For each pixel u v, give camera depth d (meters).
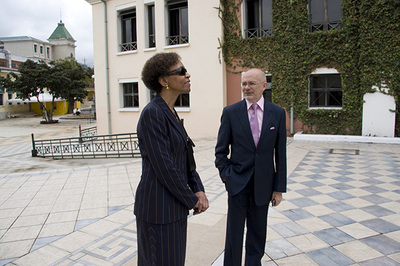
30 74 30.38
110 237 3.80
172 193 1.89
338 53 11.06
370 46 10.28
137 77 15.00
